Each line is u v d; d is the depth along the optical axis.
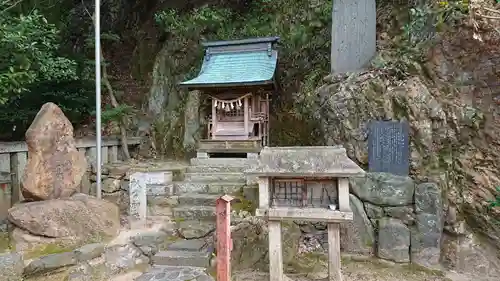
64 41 10.61
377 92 5.55
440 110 5.09
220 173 6.52
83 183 6.62
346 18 6.87
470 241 4.82
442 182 4.91
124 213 5.84
